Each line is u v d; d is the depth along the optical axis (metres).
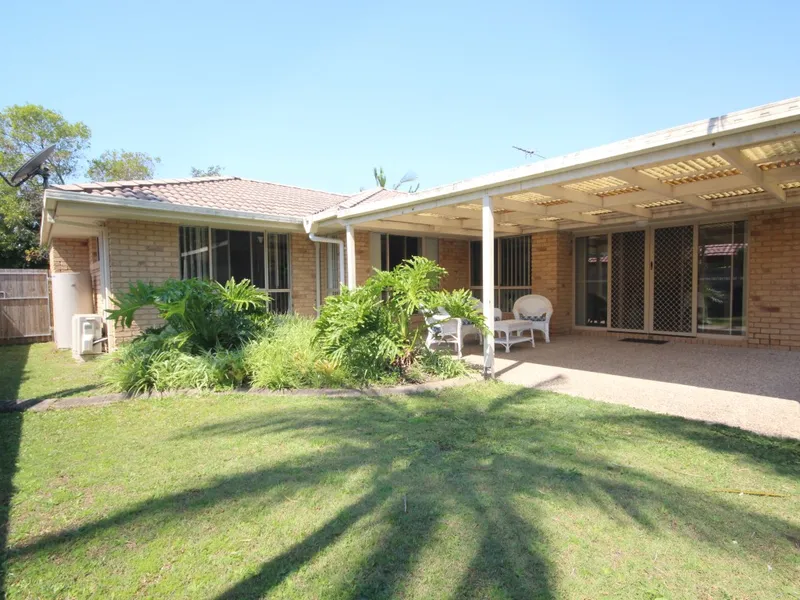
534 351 9.22
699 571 2.24
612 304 11.45
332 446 3.94
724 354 8.29
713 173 6.26
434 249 13.07
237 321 7.33
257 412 4.99
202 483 3.26
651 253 10.69
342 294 6.62
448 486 3.15
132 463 3.63
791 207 8.20
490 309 6.61
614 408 4.99
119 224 8.48
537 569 2.27
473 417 4.74
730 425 4.38
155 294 6.67
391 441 4.04
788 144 4.90
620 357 8.31
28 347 11.52
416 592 2.12
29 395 5.91
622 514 2.76
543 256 11.88
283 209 10.53
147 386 5.89
